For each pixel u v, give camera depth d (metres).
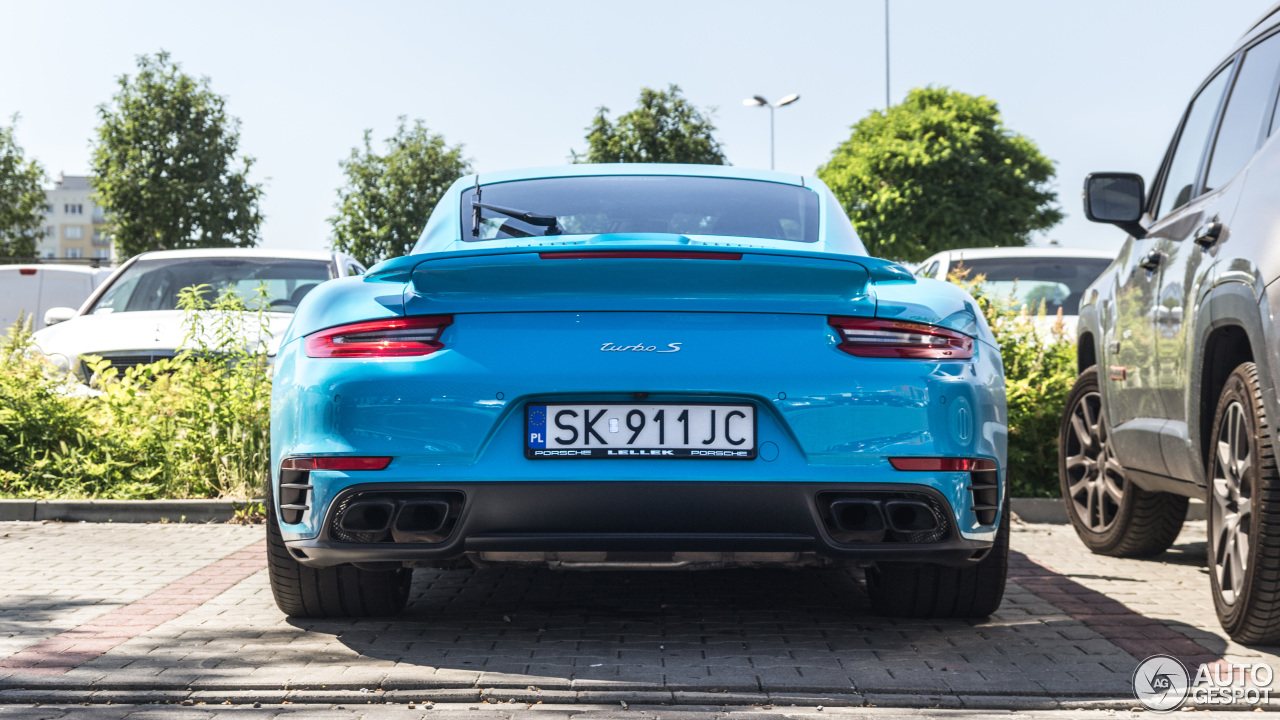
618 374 3.21
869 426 3.25
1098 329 5.57
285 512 3.43
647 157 43.72
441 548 3.27
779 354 3.25
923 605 4.01
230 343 7.28
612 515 3.22
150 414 7.27
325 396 3.29
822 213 4.08
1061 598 4.50
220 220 45.47
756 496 3.22
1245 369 3.71
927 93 49.66
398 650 3.57
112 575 4.91
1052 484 7.38
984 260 10.14
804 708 3.03
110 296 8.84
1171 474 4.63
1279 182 3.63
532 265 3.21
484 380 3.22
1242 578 3.67
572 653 3.54
